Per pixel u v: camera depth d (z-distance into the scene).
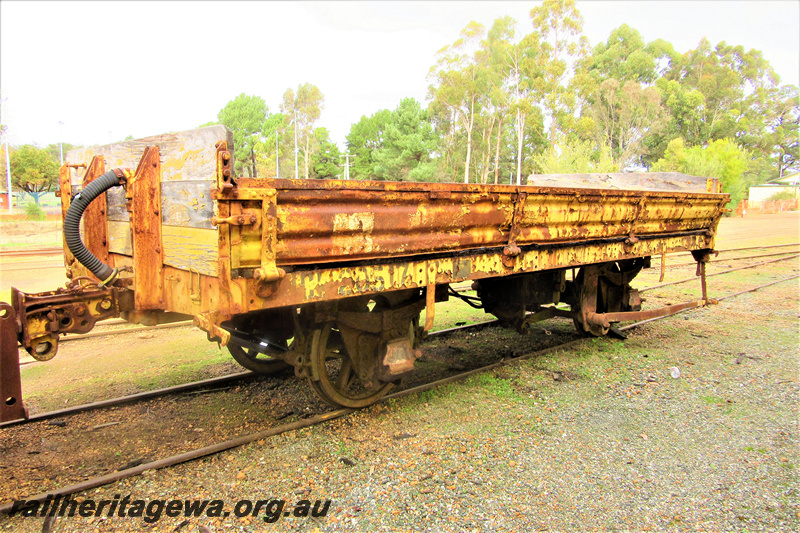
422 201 3.69
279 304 3.01
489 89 50.97
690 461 3.63
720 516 3.00
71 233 3.14
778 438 4.00
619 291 7.18
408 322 4.28
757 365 5.84
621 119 55.22
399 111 56.56
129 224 3.62
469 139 51.22
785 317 8.38
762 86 90.25
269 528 2.79
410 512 2.96
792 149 97.31
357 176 71.19
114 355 6.13
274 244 2.85
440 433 3.96
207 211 2.81
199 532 2.75
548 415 4.36
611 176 8.95
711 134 67.81
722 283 11.80
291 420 4.21
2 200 38.50
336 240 3.25
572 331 7.55
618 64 73.62
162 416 4.27
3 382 2.71
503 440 3.87
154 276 3.38
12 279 10.18
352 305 4.00
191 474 3.30
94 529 2.76
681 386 5.15
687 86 76.94
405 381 5.21
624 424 4.22
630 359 6.02
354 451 3.64
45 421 4.12
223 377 5.05
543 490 3.23
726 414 4.45
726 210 7.51
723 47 91.19
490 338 7.02
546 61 47.28
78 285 3.44
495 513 2.97
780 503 3.13
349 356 4.25
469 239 4.13
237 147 67.44
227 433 3.96
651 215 6.16
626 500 3.14
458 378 5.12
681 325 7.86
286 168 66.06
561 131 47.06
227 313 2.76
